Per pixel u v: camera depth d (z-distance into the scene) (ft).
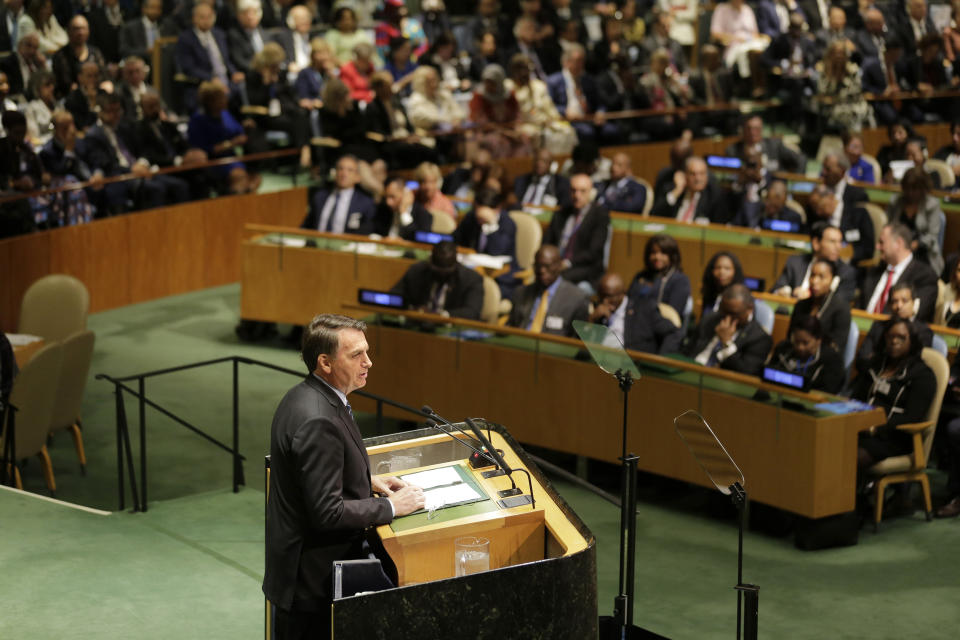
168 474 75.92
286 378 93.56
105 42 124.06
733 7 158.71
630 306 80.69
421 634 34.35
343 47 141.59
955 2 157.99
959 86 150.82
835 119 139.33
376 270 98.17
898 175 120.88
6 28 107.96
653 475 73.41
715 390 68.39
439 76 140.26
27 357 78.18
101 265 107.55
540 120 130.62
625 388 44.57
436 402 79.30
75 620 52.16
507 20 151.12
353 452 37.19
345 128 117.60
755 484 66.95
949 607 58.49
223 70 126.21
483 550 36.94
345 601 33.53
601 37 160.66
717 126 144.05
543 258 80.28
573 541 36.40
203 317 107.55
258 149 117.29
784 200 102.89
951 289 82.58
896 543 66.13
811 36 146.82
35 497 66.08
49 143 104.01
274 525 37.50
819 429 63.82
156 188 110.32
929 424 67.62
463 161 123.95
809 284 79.87
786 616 57.62
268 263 100.89
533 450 78.84
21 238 101.24
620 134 138.51
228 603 54.54
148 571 57.62
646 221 105.81
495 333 76.89
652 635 49.55
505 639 35.12
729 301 74.23
